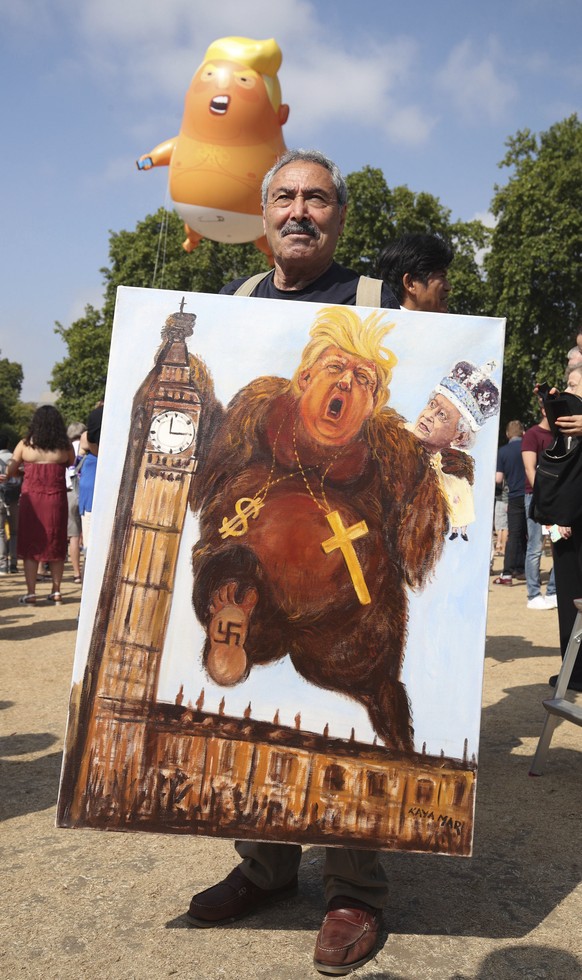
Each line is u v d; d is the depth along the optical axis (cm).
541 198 2938
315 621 222
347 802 217
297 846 251
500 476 1106
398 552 225
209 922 236
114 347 229
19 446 892
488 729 438
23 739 426
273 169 254
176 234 3656
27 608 870
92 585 222
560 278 2950
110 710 219
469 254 3422
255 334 231
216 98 851
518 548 1089
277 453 227
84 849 293
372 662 221
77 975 212
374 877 226
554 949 225
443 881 267
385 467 227
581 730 436
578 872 273
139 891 259
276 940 229
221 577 223
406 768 217
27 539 885
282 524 225
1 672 582
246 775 217
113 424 226
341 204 254
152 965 216
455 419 229
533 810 327
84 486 908
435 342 231
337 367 230
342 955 212
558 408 368
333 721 219
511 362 3005
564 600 423
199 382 229
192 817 217
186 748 218
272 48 866
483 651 221
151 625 221
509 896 256
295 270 249
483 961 219
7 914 245
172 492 225
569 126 3334
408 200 3189
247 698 220
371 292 247
